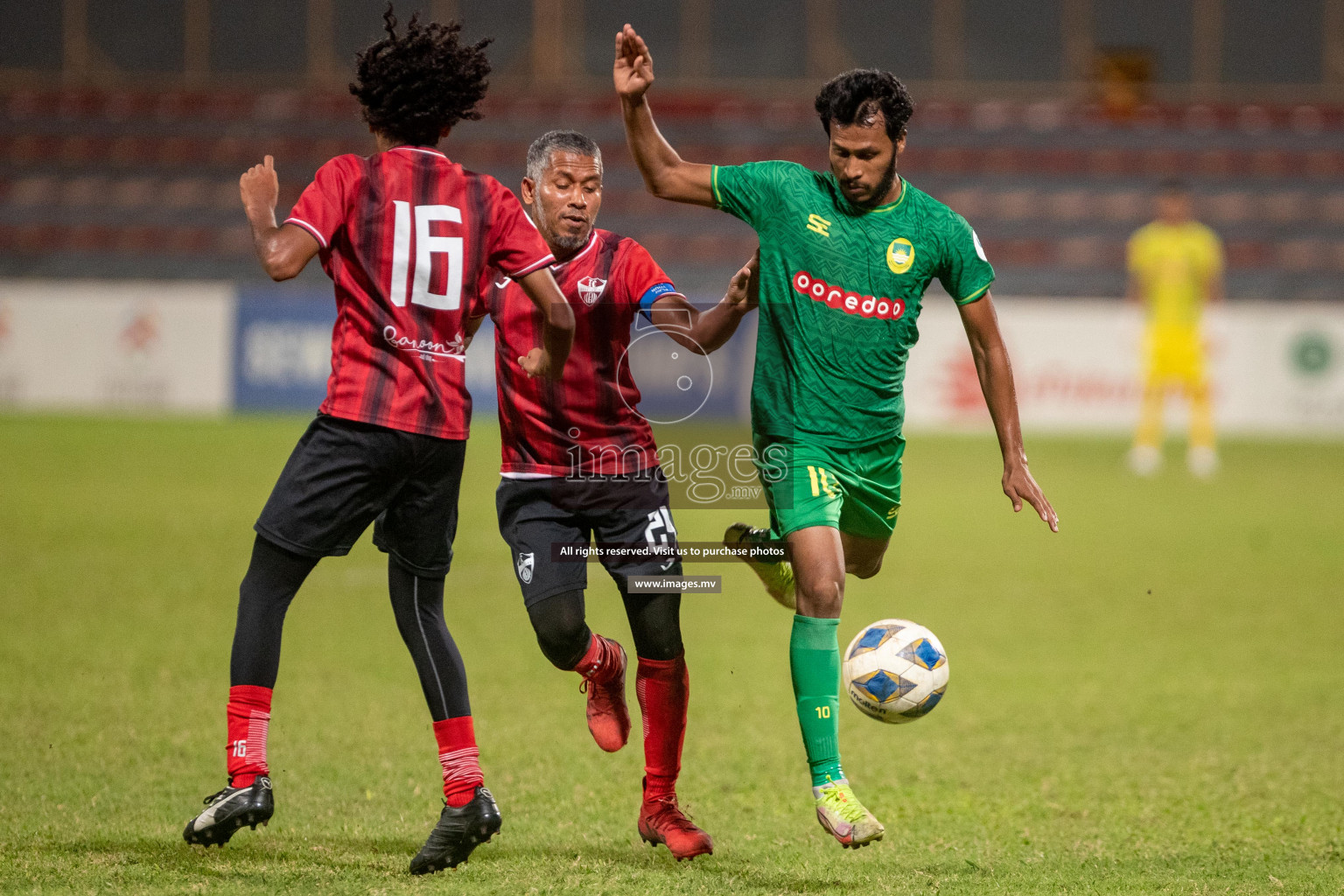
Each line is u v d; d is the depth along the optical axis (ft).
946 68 309.42
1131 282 275.39
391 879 42.73
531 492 48.70
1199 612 101.30
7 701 68.08
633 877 44.04
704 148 298.76
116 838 46.78
